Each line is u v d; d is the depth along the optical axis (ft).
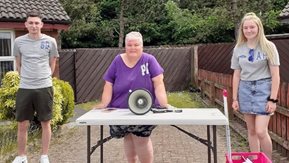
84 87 47.55
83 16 87.35
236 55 15.25
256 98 14.64
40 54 17.53
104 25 95.04
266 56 14.46
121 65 14.32
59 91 26.76
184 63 55.31
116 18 99.91
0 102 25.64
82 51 47.32
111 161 19.81
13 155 20.68
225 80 32.24
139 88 13.91
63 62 46.11
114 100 14.49
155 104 14.08
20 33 37.91
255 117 14.90
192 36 92.02
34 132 24.56
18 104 17.60
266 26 74.74
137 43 14.02
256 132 14.64
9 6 38.47
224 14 74.28
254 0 74.13
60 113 26.32
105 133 27.35
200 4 90.63
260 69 14.66
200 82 50.11
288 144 18.65
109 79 14.52
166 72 54.54
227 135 12.96
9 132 26.27
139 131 13.42
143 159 13.80
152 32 95.66
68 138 25.82
